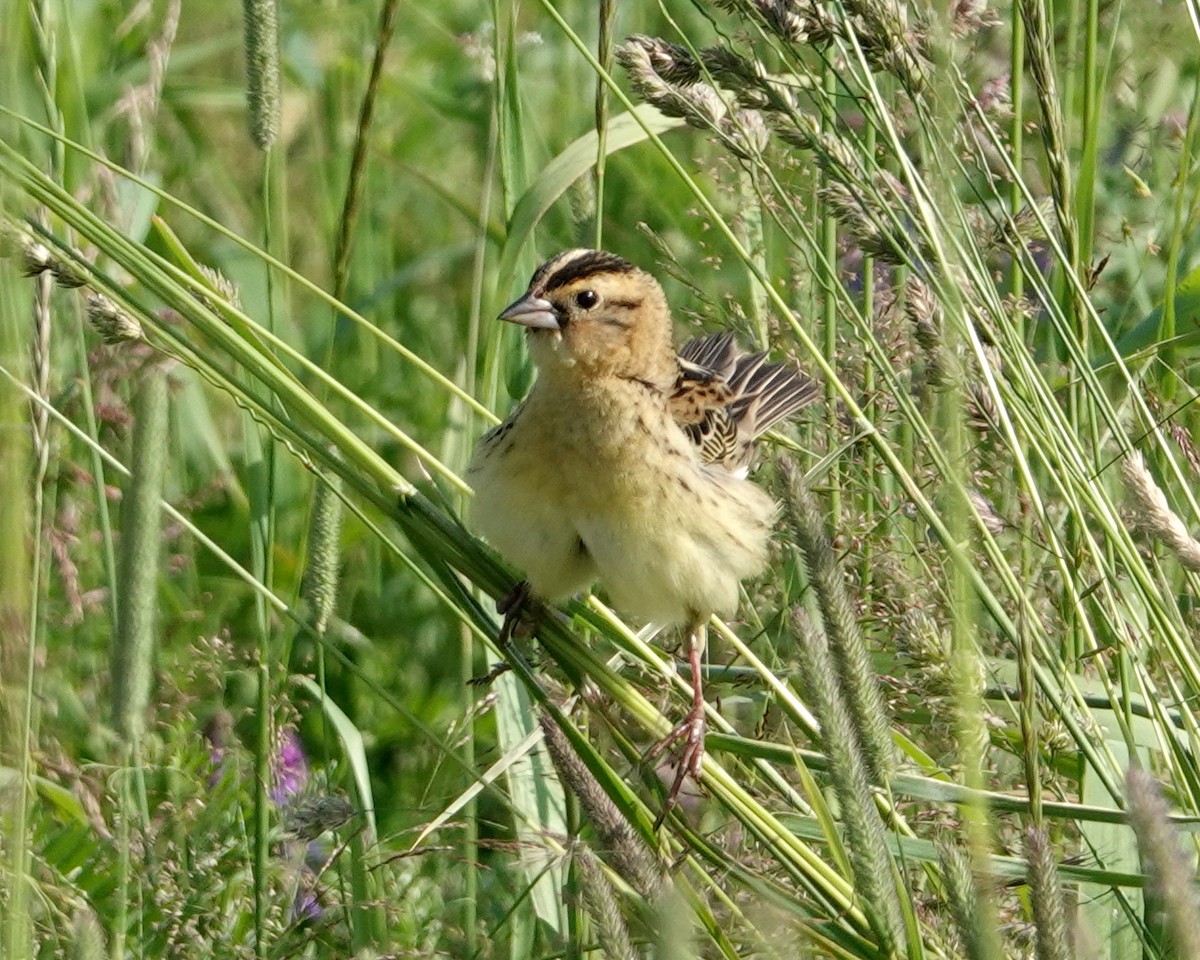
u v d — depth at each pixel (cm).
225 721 1145
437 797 1159
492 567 926
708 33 1739
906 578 1040
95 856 959
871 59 887
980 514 936
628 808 832
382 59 1021
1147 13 1348
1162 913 738
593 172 1232
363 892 999
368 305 1522
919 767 952
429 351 1614
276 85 1010
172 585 1329
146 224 1341
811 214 1230
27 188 832
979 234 1019
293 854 1015
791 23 898
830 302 1145
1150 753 972
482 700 1070
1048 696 839
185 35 1820
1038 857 599
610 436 985
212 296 874
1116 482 1112
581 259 1027
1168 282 1112
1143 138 1352
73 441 1269
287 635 1125
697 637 1030
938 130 668
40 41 1071
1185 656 832
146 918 957
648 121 1188
